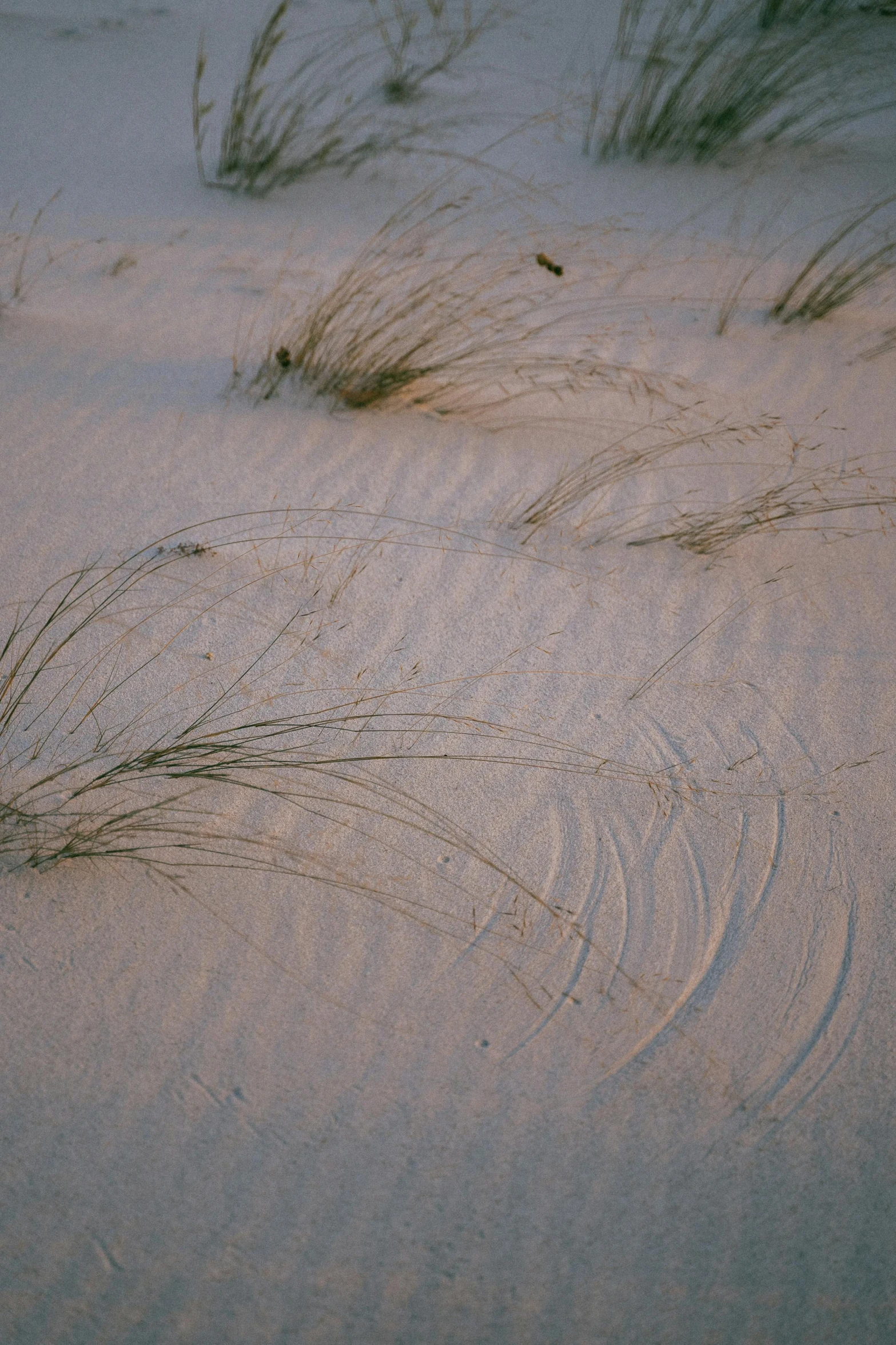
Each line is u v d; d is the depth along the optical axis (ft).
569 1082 6.70
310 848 7.91
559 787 8.61
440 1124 6.40
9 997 6.76
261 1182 6.06
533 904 7.73
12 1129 6.15
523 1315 5.69
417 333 14.26
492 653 9.82
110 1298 5.57
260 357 13.88
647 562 11.21
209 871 7.65
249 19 24.99
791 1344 5.70
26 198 17.57
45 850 7.59
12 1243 5.70
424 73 23.02
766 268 17.84
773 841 8.37
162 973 7.00
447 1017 6.97
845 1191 6.33
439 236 17.72
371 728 8.92
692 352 15.31
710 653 10.14
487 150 20.66
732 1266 5.96
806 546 11.71
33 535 10.47
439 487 11.93
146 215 17.53
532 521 11.53
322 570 10.49
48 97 21.01
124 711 8.78
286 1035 6.75
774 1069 6.89
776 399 14.40
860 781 8.95
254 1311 5.59
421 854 7.98
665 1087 6.73
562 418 13.47
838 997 7.33
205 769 8.23
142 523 10.82
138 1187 5.98
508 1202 6.10
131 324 14.39
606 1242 5.99
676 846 8.25
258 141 19.67
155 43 23.61
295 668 9.38
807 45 25.00
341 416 12.92
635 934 7.61
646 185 20.22
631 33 24.79
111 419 12.35
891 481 12.89
